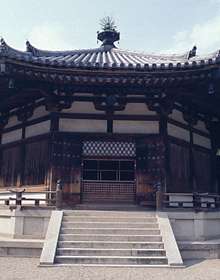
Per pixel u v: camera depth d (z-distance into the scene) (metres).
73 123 15.48
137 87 14.75
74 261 10.38
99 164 16.75
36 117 16.39
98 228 11.98
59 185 13.49
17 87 15.05
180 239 12.98
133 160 15.56
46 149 15.37
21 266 10.03
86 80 13.98
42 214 13.04
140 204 14.89
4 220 13.71
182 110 16.94
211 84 14.27
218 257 11.89
